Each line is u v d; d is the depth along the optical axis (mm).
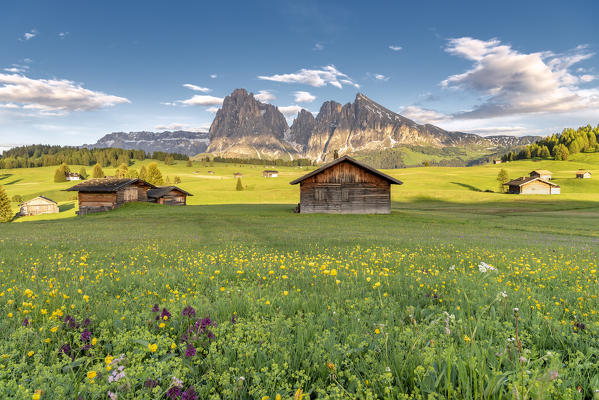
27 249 12867
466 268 8477
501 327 3234
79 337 2996
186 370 2346
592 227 29062
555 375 1694
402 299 4918
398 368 2459
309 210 40938
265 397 1912
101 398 2105
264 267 8438
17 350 2693
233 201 88188
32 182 176375
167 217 37719
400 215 38844
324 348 2900
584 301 4562
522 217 40406
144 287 6004
